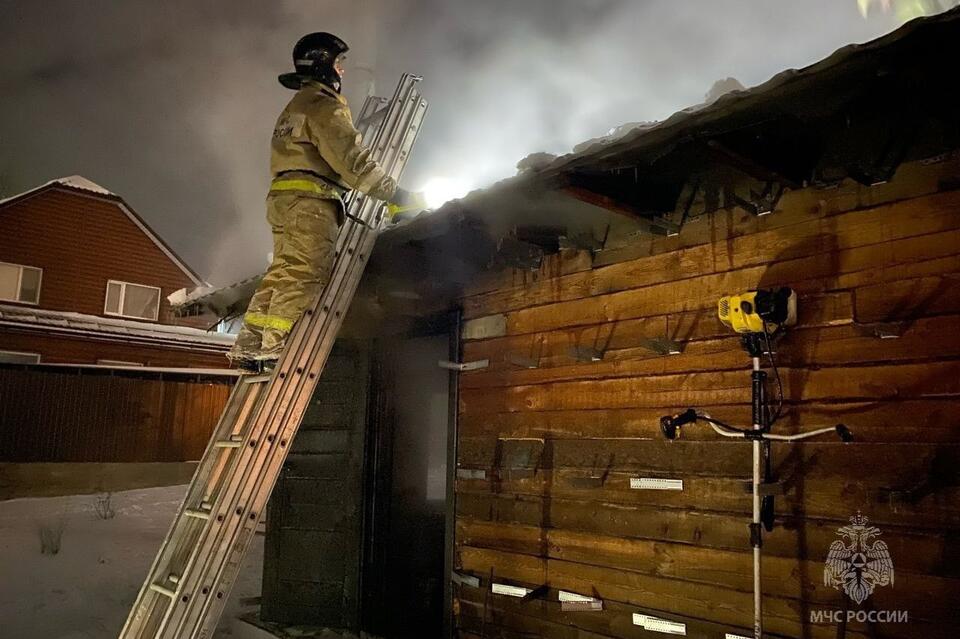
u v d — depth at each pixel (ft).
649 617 11.84
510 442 15.12
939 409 8.85
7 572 26.43
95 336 66.28
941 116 8.64
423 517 23.98
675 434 10.66
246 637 20.15
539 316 14.98
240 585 25.89
